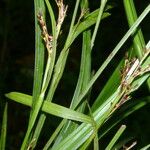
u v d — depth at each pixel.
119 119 0.74
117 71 0.70
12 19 2.33
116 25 2.31
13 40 2.39
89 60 0.70
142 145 1.60
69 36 0.66
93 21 0.68
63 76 2.07
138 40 0.67
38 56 0.67
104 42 2.27
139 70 0.64
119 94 0.65
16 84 2.17
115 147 0.78
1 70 2.15
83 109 0.70
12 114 2.05
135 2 2.28
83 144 0.69
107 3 0.71
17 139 1.94
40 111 0.67
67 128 0.71
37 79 0.67
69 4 2.03
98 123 0.67
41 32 0.66
